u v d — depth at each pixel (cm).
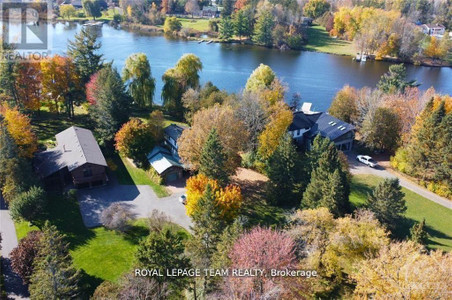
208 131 6506
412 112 8494
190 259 4053
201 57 16688
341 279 4369
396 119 8356
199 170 6203
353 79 14438
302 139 8906
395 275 3319
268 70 10119
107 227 5641
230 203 5006
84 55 9656
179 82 9731
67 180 6738
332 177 5222
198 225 4700
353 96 9781
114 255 5147
